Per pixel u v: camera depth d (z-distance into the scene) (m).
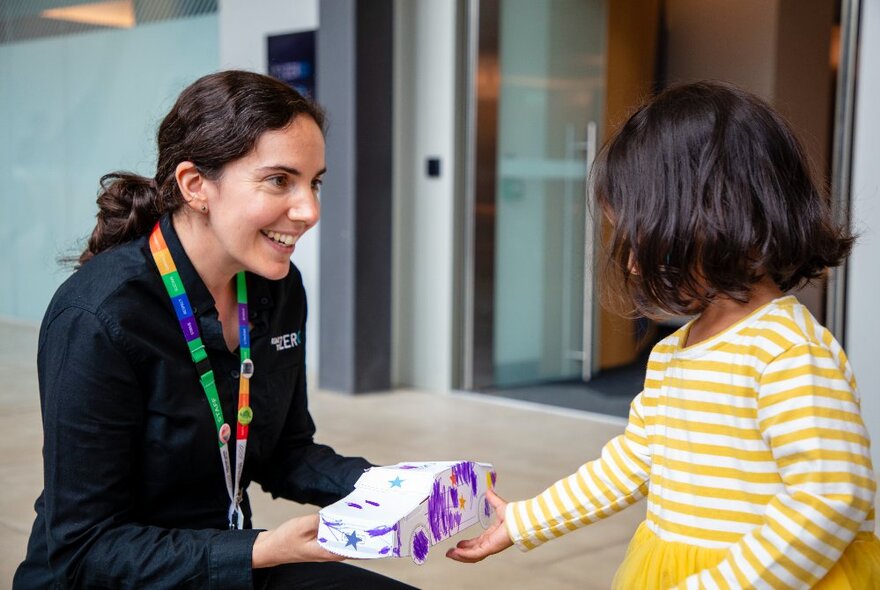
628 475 1.41
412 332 5.79
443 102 5.48
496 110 5.50
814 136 4.49
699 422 1.22
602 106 5.69
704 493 1.22
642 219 1.21
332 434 4.60
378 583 1.54
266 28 6.15
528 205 5.69
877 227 4.08
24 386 5.85
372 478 1.42
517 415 5.07
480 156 5.48
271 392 1.63
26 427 4.74
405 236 5.77
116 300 1.43
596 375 5.96
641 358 6.32
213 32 6.79
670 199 1.20
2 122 8.95
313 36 5.82
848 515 1.08
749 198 1.17
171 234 1.49
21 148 8.77
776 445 1.13
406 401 5.41
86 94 8.00
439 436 4.59
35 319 8.81
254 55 6.25
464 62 5.46
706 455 1.22
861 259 4.12
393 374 5.88
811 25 4.48
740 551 1.13
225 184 1.42
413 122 5.64
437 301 5.64
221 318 1.57
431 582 2.80
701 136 1.20
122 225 1.54
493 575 2.86
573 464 4.10
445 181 5.52
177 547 1.39
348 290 5.51
